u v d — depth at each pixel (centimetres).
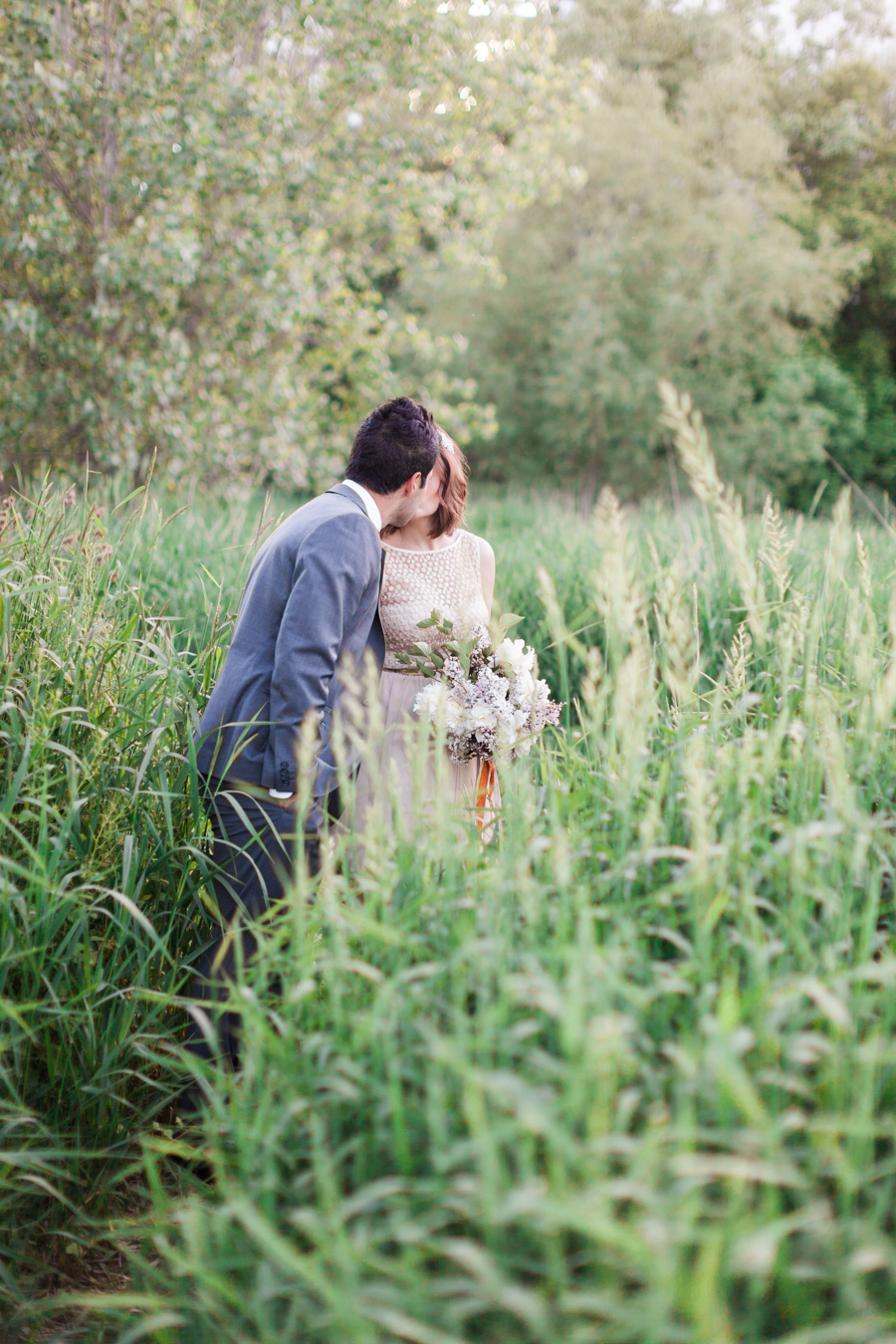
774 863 162
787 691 214
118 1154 201
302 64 916
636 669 178
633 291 2150
